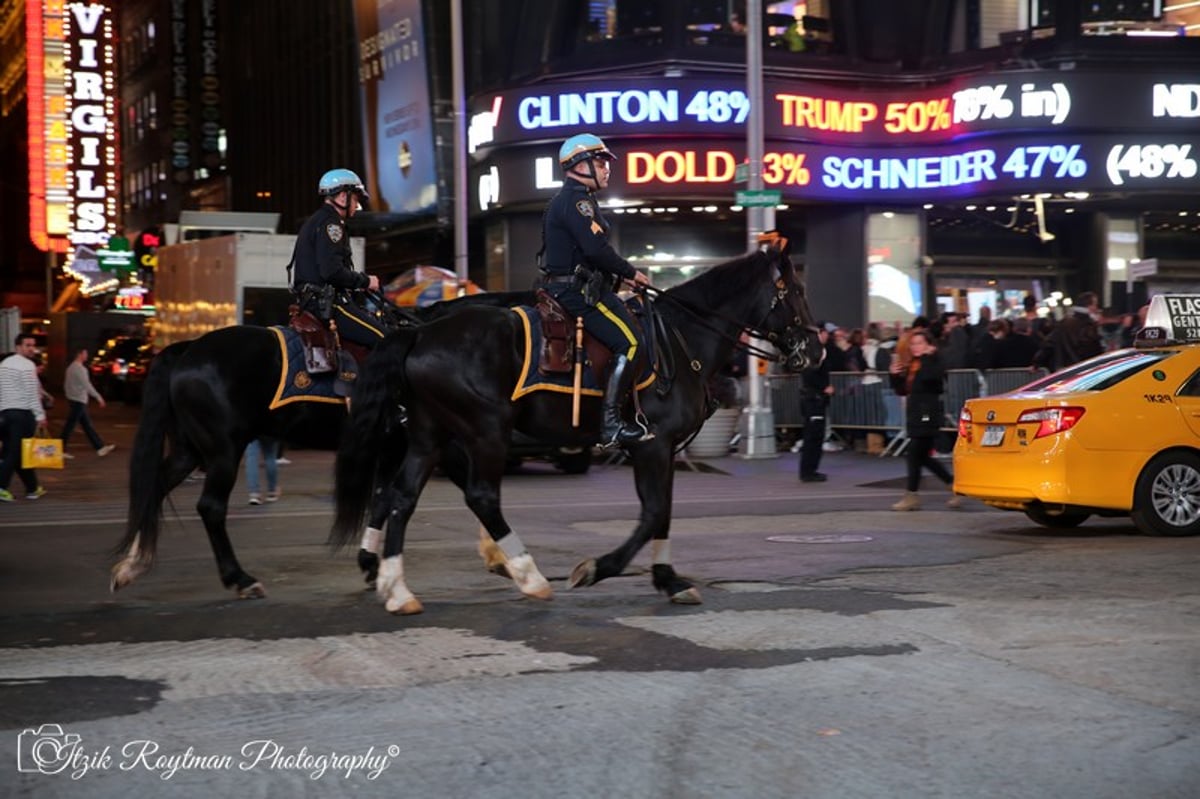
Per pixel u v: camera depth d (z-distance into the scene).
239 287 25.33
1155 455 12.38
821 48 31.86
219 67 63.06
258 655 7.48
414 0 40.88
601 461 22.81
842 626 8.09
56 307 73.56
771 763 5.45
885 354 22.62
